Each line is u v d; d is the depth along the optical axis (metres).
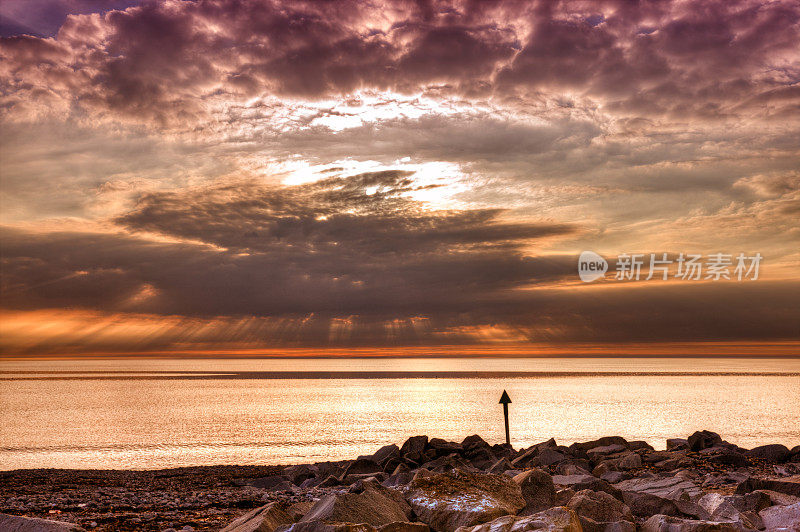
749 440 65.06
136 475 26.28
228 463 49.97
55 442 68.50
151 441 69.12
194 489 19.84
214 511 13.16
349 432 78.12
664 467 21.50
